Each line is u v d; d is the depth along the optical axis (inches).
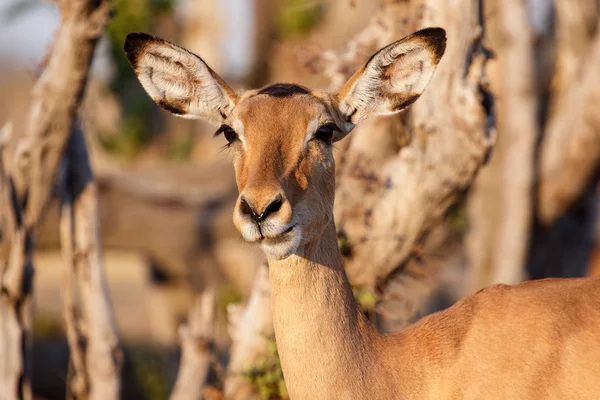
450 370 311.1
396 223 430.9
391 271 443.5
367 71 322.3
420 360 311.9
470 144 407.2
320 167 300.5
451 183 418.3
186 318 818.8
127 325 999.0
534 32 793.6
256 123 300.5
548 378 304.5
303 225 293.4
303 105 303.0
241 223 278.8
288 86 324.2
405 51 321.7
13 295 457.7
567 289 319.0
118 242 791.1
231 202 815.1
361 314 310.7
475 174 417.7
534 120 725.3
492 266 747.4
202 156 1087.0
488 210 740.0
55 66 436.1
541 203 746.8
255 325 445.7
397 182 426.0
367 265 438.6
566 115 727.1
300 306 298.5
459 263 856.9
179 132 1116.5
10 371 458.9
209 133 1096.8
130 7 775.1
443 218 433.1
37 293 1135.6
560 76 772.0
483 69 405.1
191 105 331.9
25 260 458.6
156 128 1078.4
